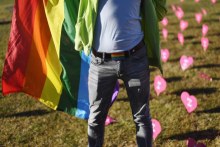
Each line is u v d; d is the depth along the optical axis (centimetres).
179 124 425
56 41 353
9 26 983
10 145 403
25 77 371
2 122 455
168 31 838
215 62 618
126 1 275
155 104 479
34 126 443
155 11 297
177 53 679
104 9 276
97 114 314
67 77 374
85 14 284
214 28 834
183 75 571
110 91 305
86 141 405
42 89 379
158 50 299
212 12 1000
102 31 281
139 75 292
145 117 309
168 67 611
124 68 288
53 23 349
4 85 367
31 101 513
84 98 385
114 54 283
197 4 1127
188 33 809
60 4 343
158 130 386
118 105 483
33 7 357
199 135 402
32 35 363
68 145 398
